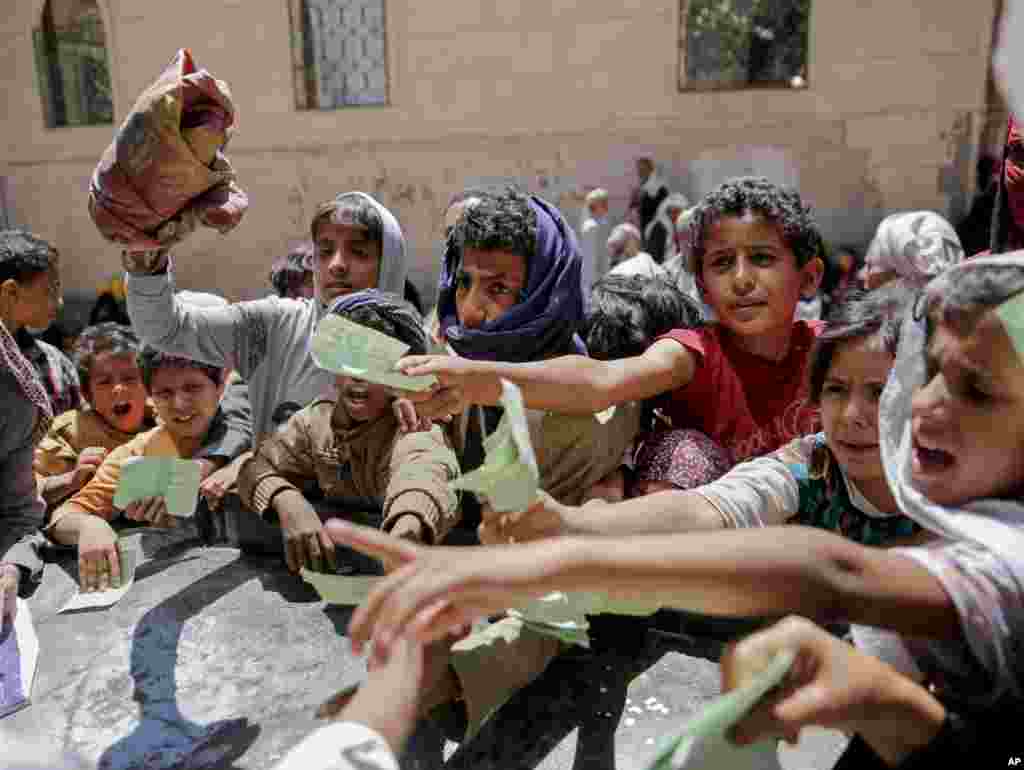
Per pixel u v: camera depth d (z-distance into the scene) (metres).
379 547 0.76
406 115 9.93
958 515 0.79
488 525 1.07
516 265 1.52
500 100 9.71
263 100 10.15
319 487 1.77
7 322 2.45
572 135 9.63
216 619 1.56
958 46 8.60
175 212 1.37
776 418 1.58
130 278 1.71
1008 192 1.66
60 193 10.97
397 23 9.69
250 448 2.11
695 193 9.52
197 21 10.05
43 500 1.80
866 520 1.21
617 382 1.40
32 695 1.35
